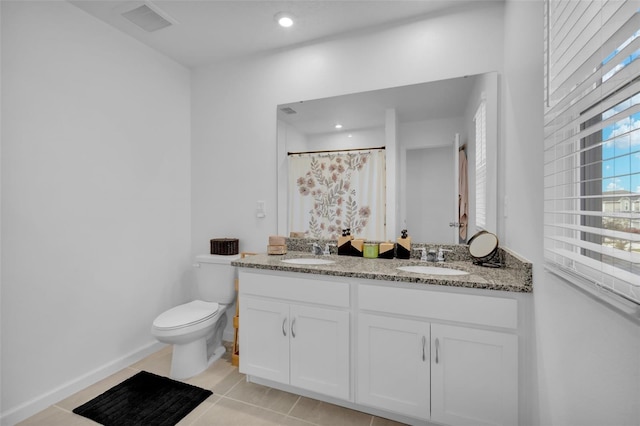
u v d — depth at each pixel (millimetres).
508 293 1358
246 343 1948
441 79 1994
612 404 706
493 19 1872
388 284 1582
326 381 1720
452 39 1966
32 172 1723
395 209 2137
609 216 652
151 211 2463
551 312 1103
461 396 1435
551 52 1018
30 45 1711
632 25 582
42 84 1767
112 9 1971
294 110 2422
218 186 2725
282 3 1919
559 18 945
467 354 1422
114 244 2178
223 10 1985
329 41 2305
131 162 2301
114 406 1758
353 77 2234
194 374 2094
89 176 2018
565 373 979
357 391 1658
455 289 1444
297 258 2150
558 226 942
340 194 2295
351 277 1657
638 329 606
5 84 1612
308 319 1761
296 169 2432
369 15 2039
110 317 2146
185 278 2783
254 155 2580
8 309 1623
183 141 2764
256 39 2336
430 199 2047
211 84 2740
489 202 1857
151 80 2457
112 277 2164
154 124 2486
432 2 1906
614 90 679
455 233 1984
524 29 1398
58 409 1735
